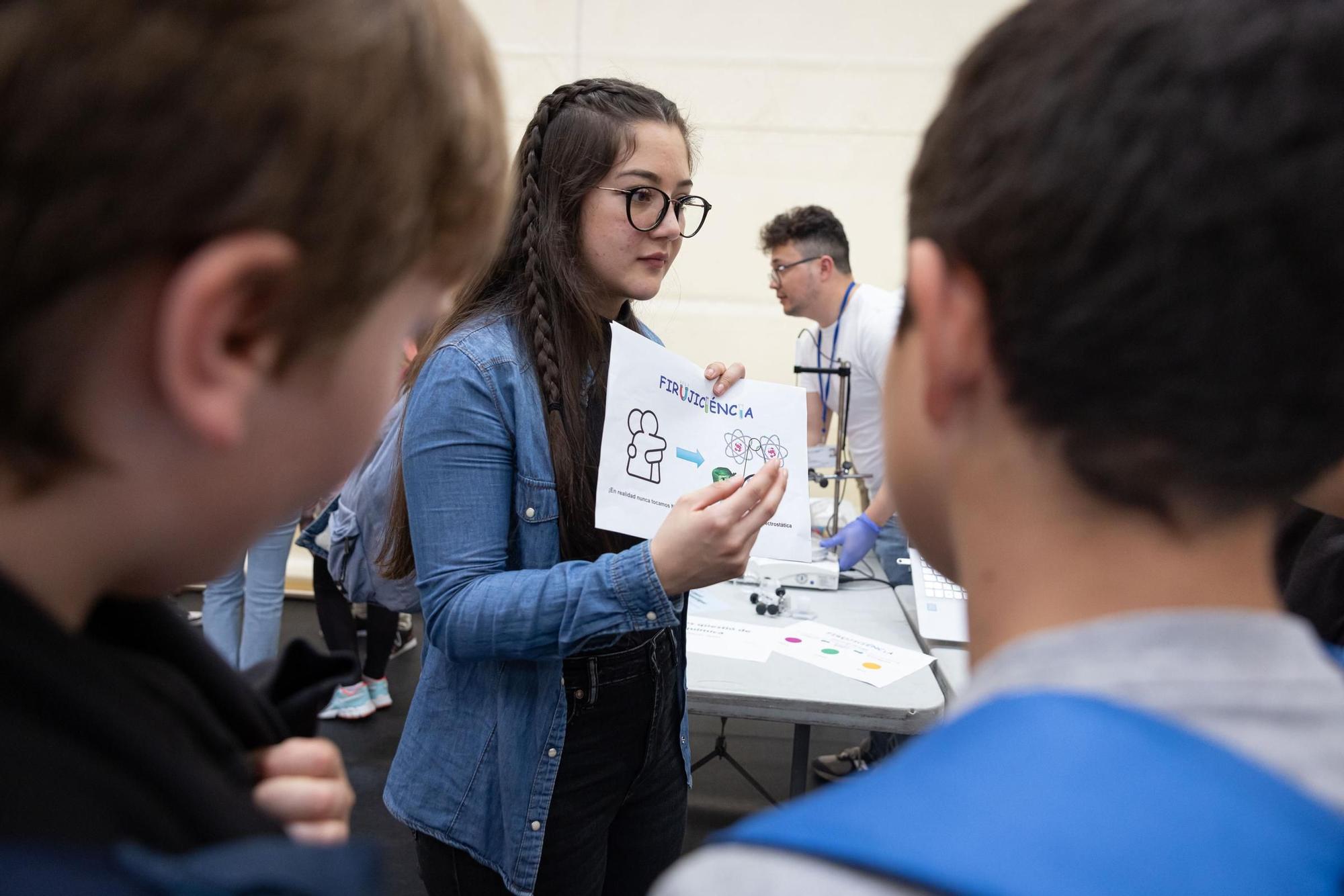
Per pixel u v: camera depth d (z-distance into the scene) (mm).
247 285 261
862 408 2551
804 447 1175
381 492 1879
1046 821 235
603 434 1021
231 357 271
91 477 278
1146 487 280
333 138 265
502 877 1015
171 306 250
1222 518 282
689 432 1103
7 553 281
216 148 245
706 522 900
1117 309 261
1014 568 309
